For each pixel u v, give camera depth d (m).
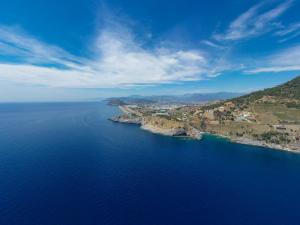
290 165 161.00
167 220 84.25
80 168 136.75
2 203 91.81
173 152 190.12
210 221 85.12
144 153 181.88
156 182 120.06
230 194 109.31
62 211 87.12
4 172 126.81
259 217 89.19
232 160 171.62
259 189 116.69
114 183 116.00
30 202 93.00
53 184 111.62
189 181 123.75
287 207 97.75
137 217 85.25
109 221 81.81
